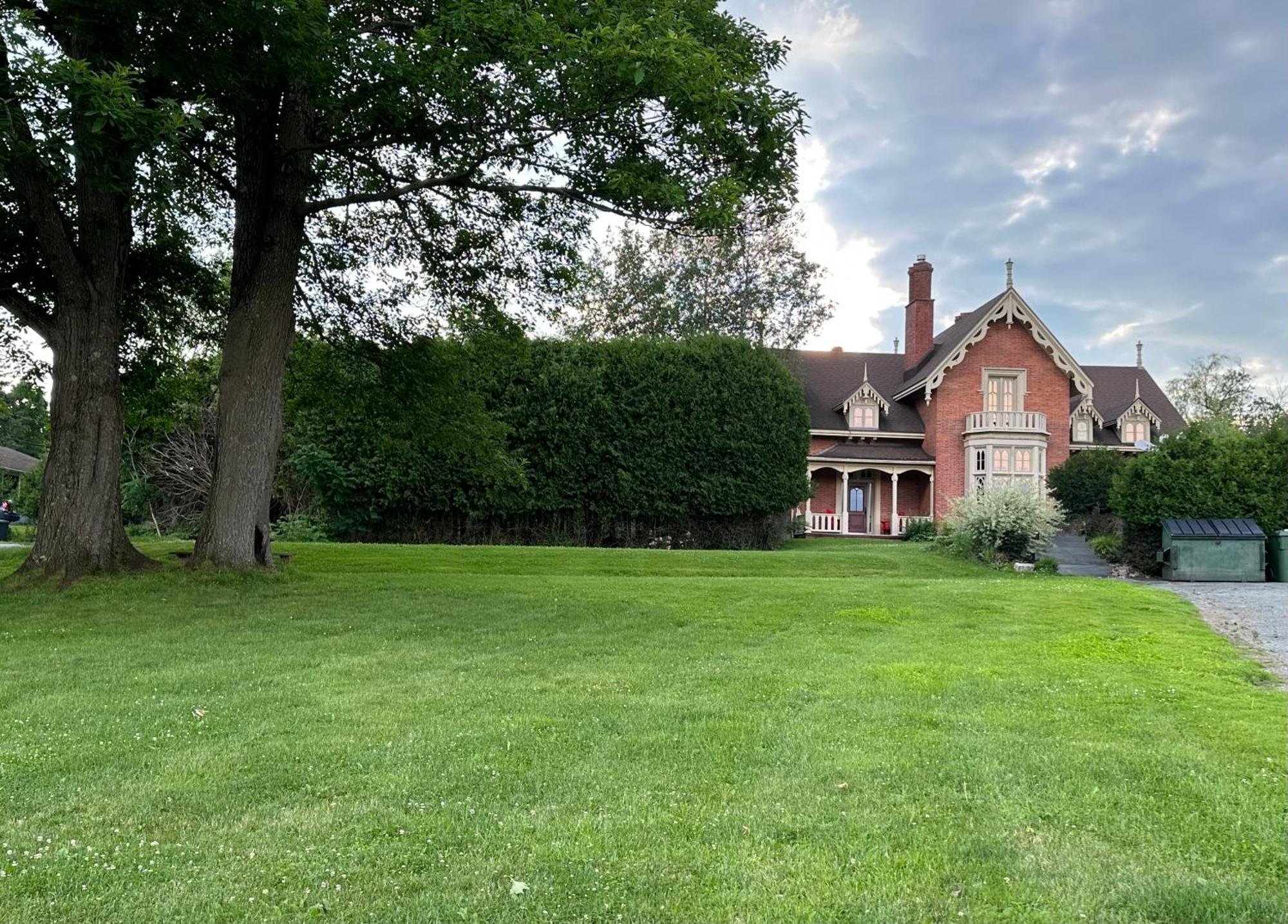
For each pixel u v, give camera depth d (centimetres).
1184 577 1706
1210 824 358
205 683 601
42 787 387
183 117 798
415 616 923
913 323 3544
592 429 2312
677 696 576
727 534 2414
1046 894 294
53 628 822
